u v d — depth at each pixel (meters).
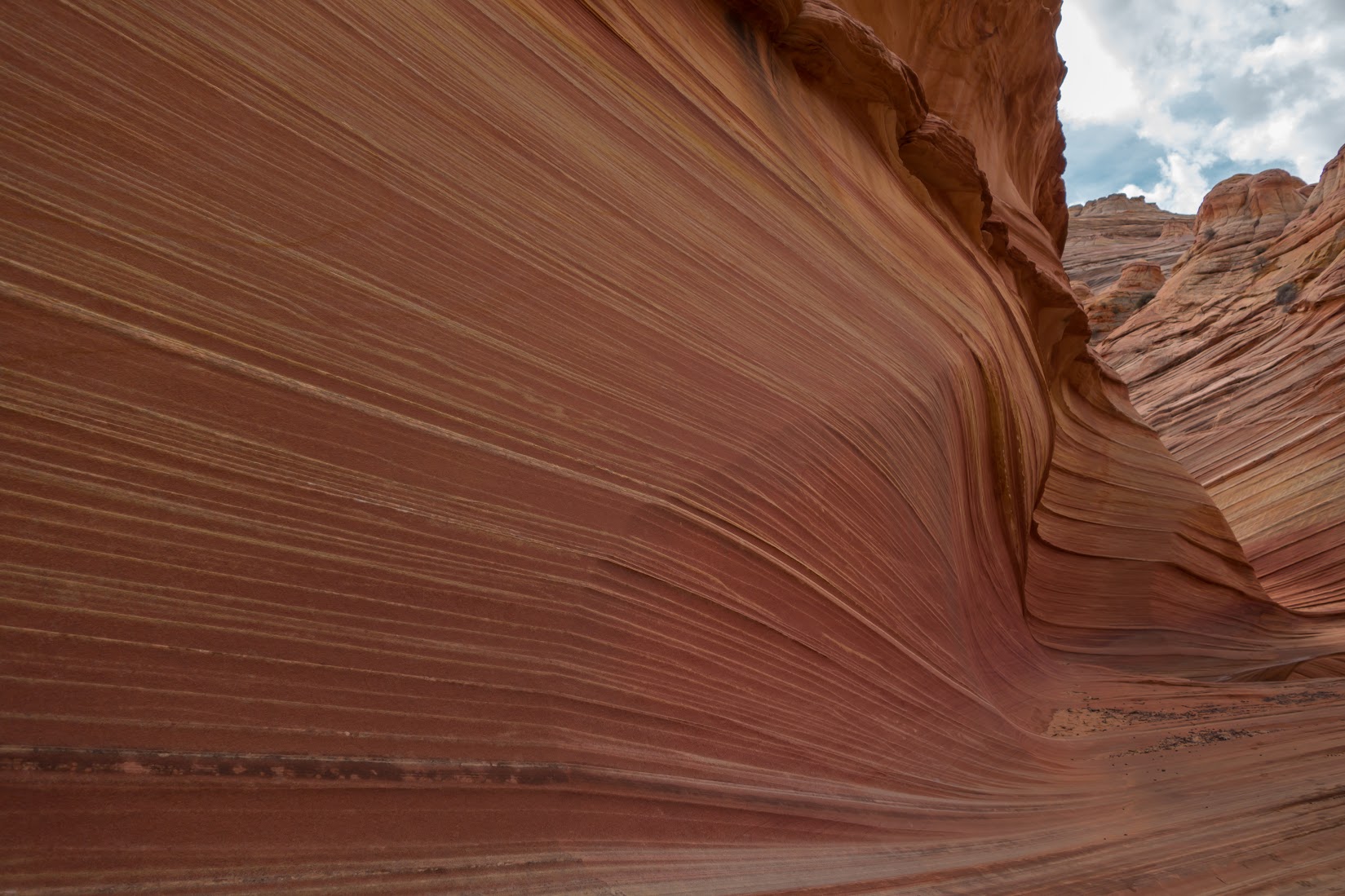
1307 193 51.22
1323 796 5.10
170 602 2.06
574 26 5.37
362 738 2.26
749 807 3.30
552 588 3.03
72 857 1.68
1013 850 4.14
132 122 2.58
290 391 2.59
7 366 2.01
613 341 4.14
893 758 4.89
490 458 3.10
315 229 2.97
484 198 3.83
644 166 5.30
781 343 5.78
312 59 3.32
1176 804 5.63
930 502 7.55
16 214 2.18
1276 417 29.38
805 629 4.50
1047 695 10.91
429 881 2.14
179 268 2.48
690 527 3.89
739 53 7.60
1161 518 19.73
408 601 2.56
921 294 9.38
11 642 1.78
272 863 1.94
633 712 3.11
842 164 8.86
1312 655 17.44
